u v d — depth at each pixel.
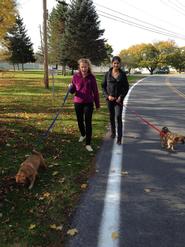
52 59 25.55
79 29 23.70
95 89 3.82
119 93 4.12
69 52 23.91
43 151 3.69
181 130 5.18
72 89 3.87
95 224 2.21
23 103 7.89
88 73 3.79
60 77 19.89
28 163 2.76
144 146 4.10
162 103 8.73
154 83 18.28
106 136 4.55
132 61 53.53
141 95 10.84
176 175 3.12
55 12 26.86
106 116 6.21
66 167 3.22
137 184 2.88
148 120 6.00
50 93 10.35
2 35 15.38
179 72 57.34
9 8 14.51
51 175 3.00
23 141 4.13
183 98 10.05
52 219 2.25
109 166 3.32
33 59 38.06
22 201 2.49
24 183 2.68
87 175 3.04
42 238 2.03
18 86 12.90
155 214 2.35
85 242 2.00
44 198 2.54
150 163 3.45
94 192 2.70
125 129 5.11
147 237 2.06
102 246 1.97
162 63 53.78
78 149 3.84
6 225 2.17
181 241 2.02
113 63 4.06
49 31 27.36
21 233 2.08
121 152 3.82
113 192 2.70
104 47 24.78
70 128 4.96
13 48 36.19
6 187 2.72
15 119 5.66
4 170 3.09
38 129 4.86
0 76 20.77
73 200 2.53
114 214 2.34
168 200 2.58
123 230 2.14
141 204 2.50
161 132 4.07
